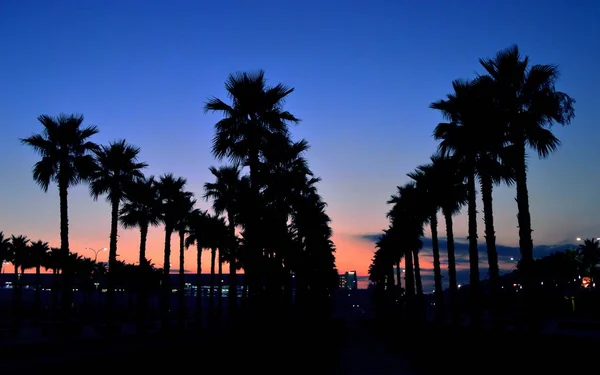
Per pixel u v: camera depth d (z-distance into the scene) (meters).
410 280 61.69
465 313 83.50
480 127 24.91
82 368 8.73
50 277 120.00
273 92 26.09
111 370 9.20
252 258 26.34
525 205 22.58
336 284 85.56
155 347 10.83
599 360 11.45
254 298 26.11
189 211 51.56
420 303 54.22
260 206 26.48
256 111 26.25
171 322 69.25
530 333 19.33
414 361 23.58
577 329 43.81
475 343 16.97
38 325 58.78
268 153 27.12
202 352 11.77
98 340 32.84
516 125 23.03
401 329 36.69
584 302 72.44
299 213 43.09
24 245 77.00
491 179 26.91
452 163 29.58
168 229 48.94
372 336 52.03
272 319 25.73
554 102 22.77
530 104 23.38
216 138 26.12
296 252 33.81
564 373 12.48
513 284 81.69
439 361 21.11
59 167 35.62
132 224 47.50
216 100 26.33
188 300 110.25
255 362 14.20
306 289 47.25
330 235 60.66
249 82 26.03
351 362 23.61
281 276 27.47
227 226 33.81
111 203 41.34
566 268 81.31
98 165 38.59
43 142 35.28
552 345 13.12
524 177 22.84
